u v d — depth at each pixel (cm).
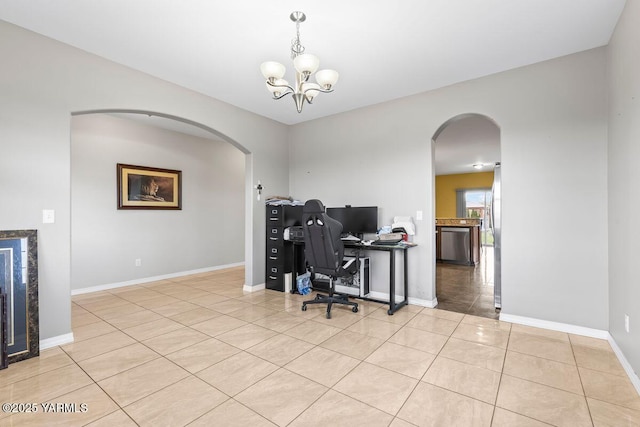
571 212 272
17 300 225
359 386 191
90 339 262
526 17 223
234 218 630
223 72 311
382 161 392
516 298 299
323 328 288
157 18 224
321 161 454
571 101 273
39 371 209
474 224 686
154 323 301
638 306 187
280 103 398
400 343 254
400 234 354
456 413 165
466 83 329
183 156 541
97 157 432
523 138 295
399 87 346
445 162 784
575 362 220
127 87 297
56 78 251
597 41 253
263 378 200
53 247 247
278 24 232
